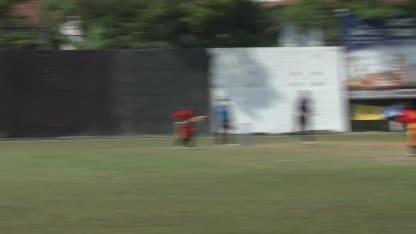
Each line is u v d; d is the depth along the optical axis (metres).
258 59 99.06
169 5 103.31
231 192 44.78
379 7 99.44
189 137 78.69
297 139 89.06
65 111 95.88
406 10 100.00
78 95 96.12
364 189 45.53
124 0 104.81
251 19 110.69
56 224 35.38
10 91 95.00
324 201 41.31
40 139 93.62
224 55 98.62
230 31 110.00
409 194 43.53
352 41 100.44
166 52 97.56
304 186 47.00
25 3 111.69
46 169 57.47
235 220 36.12
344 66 100.31
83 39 106.88
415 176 51.47
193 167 57.84
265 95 98.94
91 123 96.25
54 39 105.75
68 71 95.88
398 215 37.19
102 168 57.81
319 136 93.50
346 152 70.38
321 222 35.56
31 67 95.31
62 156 67.69
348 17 100.69
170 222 35.75
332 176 51.69
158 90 97.31
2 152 72.94
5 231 33.81
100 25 105.38
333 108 99.94
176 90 97.62
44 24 106.12
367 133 97.69
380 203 40.59
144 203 41.06
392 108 100.56
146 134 97.06
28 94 95.31
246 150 73.50
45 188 46.94
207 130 97.56
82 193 44.78
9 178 52.00
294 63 99.50
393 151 71.06
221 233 33.34
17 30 104.69
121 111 96.81
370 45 100.44
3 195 44.12
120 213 38.09
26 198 42.97
